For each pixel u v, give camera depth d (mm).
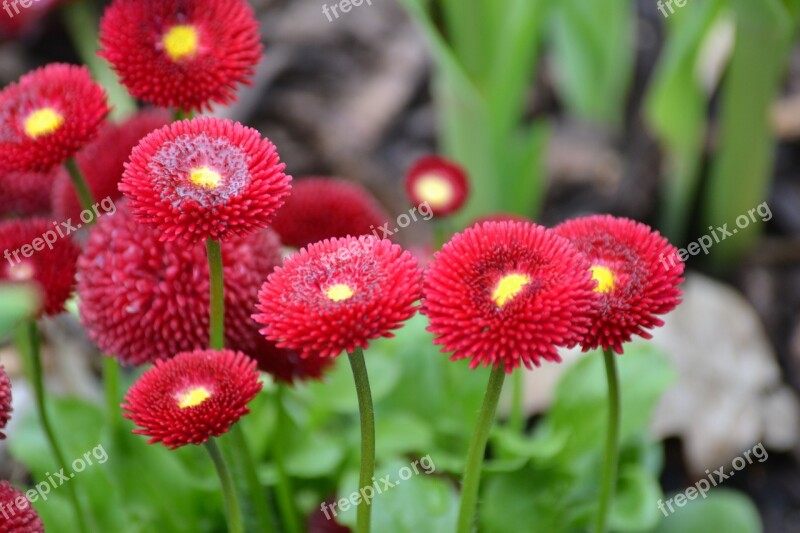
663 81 880
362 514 538
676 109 905
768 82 849
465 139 909
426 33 838
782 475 819
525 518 656
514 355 505
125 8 582
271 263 604
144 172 529
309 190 678
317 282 512
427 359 729
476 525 647
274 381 614
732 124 894
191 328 585
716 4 816
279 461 648
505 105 917
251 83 589
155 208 525
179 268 583
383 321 504
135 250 583
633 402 686
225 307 588
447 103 910
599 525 601
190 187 524
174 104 580
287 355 606
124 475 636
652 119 930
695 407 814
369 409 525
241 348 600
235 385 533
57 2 841
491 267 514
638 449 689
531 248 518
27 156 569
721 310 894
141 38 578
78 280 595
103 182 638
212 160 529
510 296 508
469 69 905
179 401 531
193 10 583
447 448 711
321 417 705
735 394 835
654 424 794
